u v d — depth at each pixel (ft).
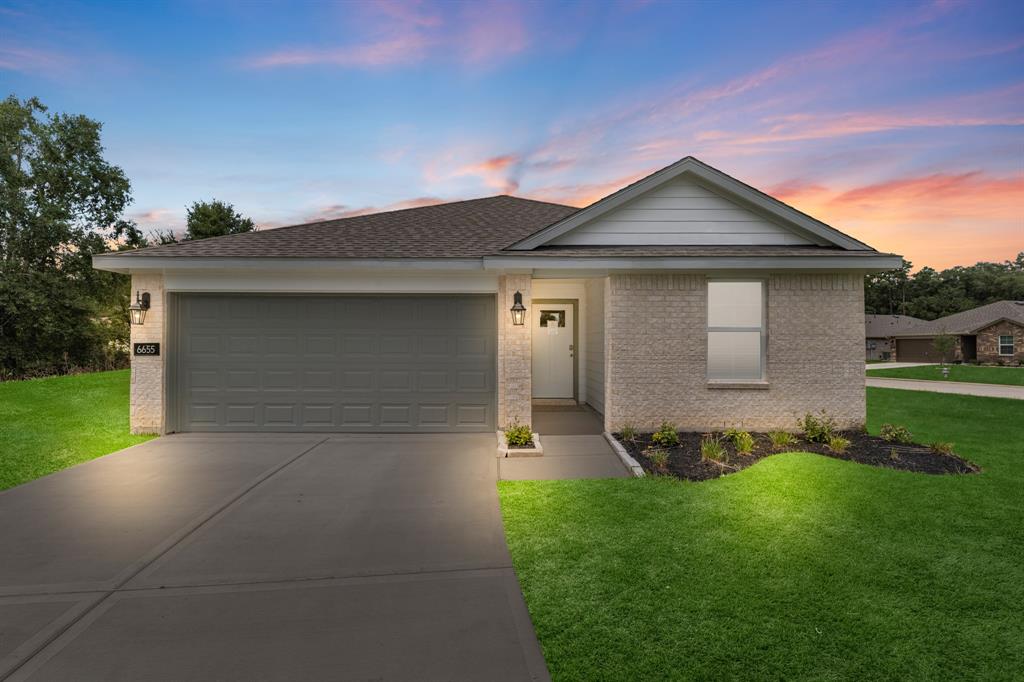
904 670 8.80
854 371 28.22
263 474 21.02
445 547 13.92
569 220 29.27
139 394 28.19
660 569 12.51
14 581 11.89
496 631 9.95
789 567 12.59
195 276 28.40
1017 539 14.25
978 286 216.54
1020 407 43.06
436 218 39.73
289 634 9.82
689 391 28.17
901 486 18.60
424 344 29.12
